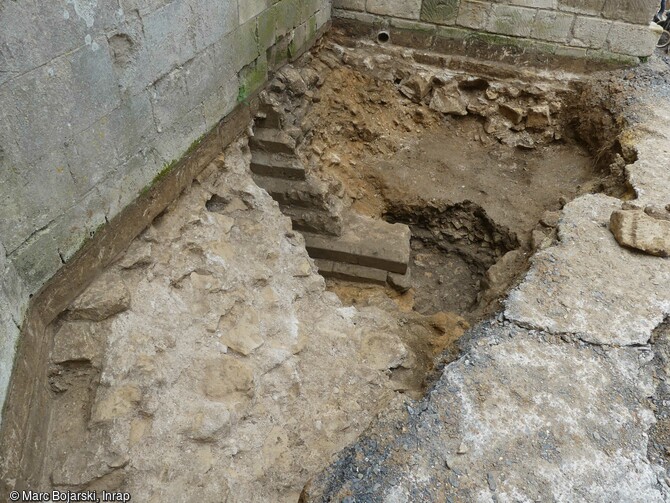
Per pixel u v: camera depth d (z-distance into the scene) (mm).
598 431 2195
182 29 2742
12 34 1745
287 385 2781
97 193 2365
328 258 4387
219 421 2336
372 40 5574
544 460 2086
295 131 4199
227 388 2516
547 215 4082
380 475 2043
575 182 4953
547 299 2746
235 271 3066
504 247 4680
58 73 1992
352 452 2145
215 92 3256
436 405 2270
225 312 2846
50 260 2143
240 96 3605
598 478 2037
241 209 3543
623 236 3061
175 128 2906
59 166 2100
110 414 2145
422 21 5320
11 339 1882
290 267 3463
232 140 3672
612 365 2451
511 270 3961
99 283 2477
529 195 4895
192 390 2473
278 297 3141
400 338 3588
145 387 2279
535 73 5371
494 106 5543
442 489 1993
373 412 2822
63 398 2244
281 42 4148
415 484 2008
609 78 5168
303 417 2709
